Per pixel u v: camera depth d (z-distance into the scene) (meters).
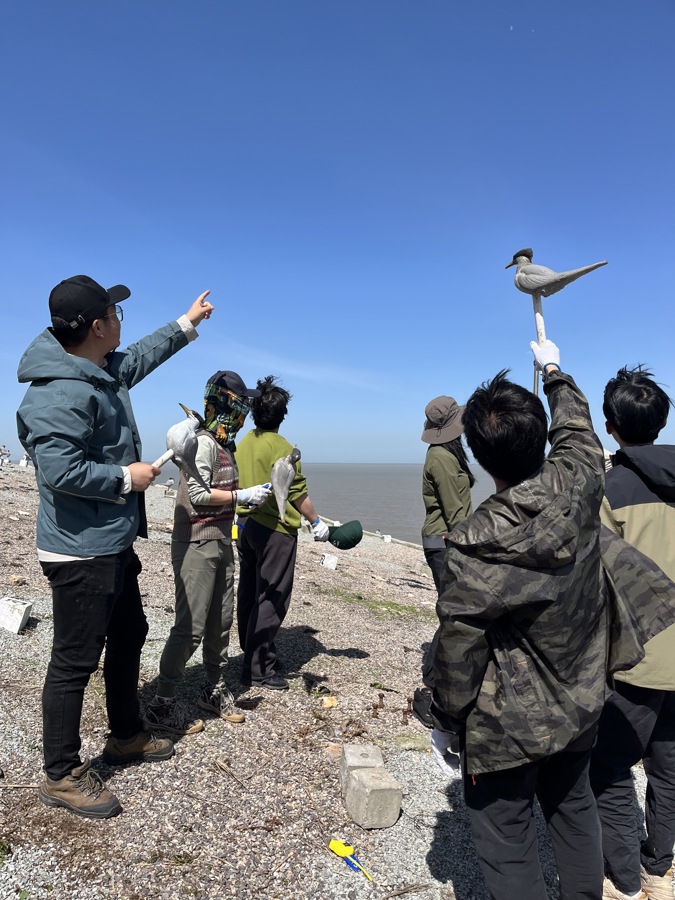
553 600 1.89
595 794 2.68
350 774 3.14
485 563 1.94
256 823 2.90
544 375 2.63
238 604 4.84
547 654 1.93
